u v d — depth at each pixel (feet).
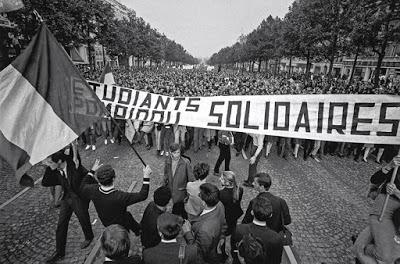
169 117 13.47
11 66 10.77
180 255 7.94
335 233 17.11
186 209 12.82
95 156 29.76
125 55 157.48
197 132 31.91
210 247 9.84
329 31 81.15
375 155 33.32
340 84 87.66
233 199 12.37
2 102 10.57
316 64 200.54
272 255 8.92
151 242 11.09
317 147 30.53
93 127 30.81
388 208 11.02
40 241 15.35
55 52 11.22
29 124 10.84
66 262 13.76
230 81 95.25
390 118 10.39
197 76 125.90
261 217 9.02
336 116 10.94
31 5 45.21
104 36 100.42
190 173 14.79
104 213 11.80
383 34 61.21
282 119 11.59
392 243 10.36
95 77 87.15
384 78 110.22
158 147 30.63
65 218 13.67
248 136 31.37
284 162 30.25
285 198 21.48
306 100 11.27
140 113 14.05
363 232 11.82
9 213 18.02
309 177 26.04
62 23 51.16
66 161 13.48
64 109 11.23
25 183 10.73
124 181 23.54
